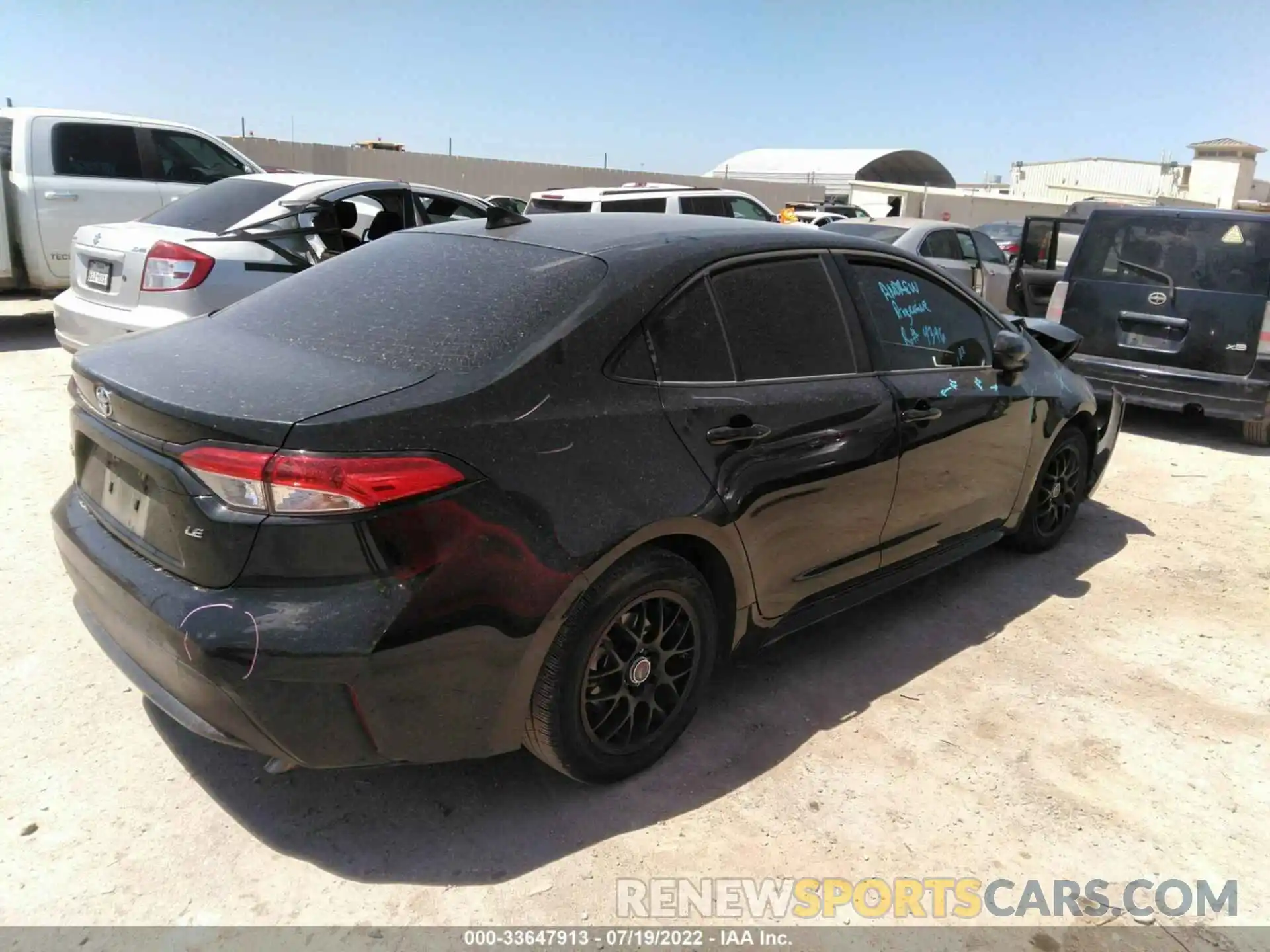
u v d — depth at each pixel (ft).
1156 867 8.70
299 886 8.00
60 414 20.98
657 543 9.13
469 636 7.70
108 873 8.04
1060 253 34.94
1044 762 10.21
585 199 33.86
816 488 10.53
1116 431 17.11
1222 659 12.73
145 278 19.38
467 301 9.17
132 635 8.16
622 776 9.43
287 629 7.17
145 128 30.42
